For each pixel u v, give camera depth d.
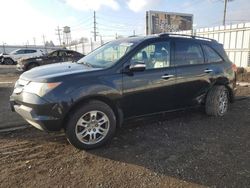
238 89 9.78
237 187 3.27
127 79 4.62
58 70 4.50
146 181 3.40
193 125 5.51
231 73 6.34
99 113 4.34
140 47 4.85
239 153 4.21
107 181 3.40
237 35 15.54
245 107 7.04
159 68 5.07
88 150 4.29
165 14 34.69
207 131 5.17
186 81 5.43
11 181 3.38
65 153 4.17
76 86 4.13
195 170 3.67
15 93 4.42
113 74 4.50
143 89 4.80
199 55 5.78
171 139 4.75
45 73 4.34
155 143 4.57
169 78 5.14
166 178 3.47
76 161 3.92
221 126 5.47
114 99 4.50
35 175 3.53
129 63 4.68
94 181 3.40
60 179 3.44
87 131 4.27
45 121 3.98
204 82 5.77
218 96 5.99
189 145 4.50
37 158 4.00
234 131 5.19
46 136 4.84
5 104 7.23
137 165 3.81
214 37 17.14
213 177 3.50
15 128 5.20
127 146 4.45
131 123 5.55
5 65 27.27
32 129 5.18
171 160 3.96
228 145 4.51
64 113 4.04
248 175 3.55
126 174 3.57
